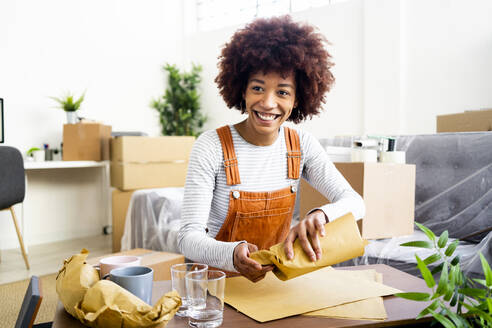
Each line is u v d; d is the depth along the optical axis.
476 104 3.26
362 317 0.70
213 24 5.19
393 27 3.60
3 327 1.88
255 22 1.01
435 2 3.42
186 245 0.91
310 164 1.17
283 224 1.17
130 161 3.37
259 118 1.00
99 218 4.24
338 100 4.03
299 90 1.08
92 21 4.16
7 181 2.63
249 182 1.07
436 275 1.53
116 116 4.40
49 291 2.37
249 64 0.98
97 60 4.21
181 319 0.71
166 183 3.55
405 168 1.93
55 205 3.88
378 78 3.71
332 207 0.93
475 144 1.93
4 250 3.48
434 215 2.04
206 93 5.13
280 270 0.78
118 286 0.65
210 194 1.02
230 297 0.80
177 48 5.11
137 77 4.62
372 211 1.84
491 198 1.85
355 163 1.85
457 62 3.33
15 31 3.57
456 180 1.98
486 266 0.56
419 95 3.54
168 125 4.91
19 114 3.60
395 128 3.64
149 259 1.92
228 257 0.82
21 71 3.61
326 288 0.85
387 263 1.67
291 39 0.98
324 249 0.78
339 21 4.00
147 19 4.72
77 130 3.56
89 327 0.66
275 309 0.74
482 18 3.20
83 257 0.76
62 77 3.91
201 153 1.03
